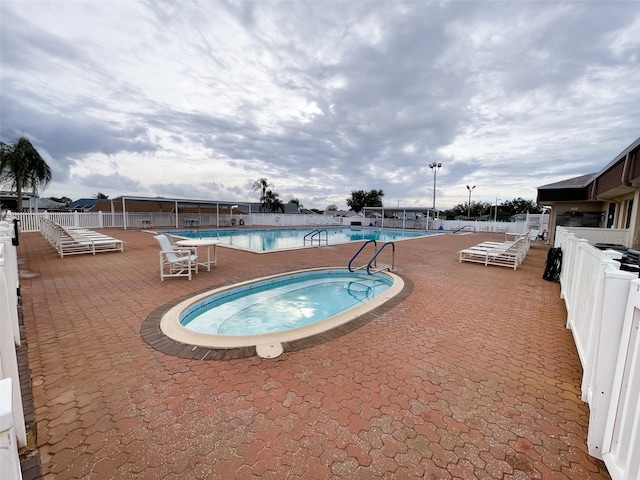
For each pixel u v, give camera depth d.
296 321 5.04
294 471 1.72
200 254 10.02
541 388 2.60
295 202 64.19
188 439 1.96
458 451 1.89
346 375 2.75
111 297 5.00
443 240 16.50
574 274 3.96
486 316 4.38
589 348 2.35
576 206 14.48
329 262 8.70
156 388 2.51
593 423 1.84
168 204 30.64
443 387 2.59
